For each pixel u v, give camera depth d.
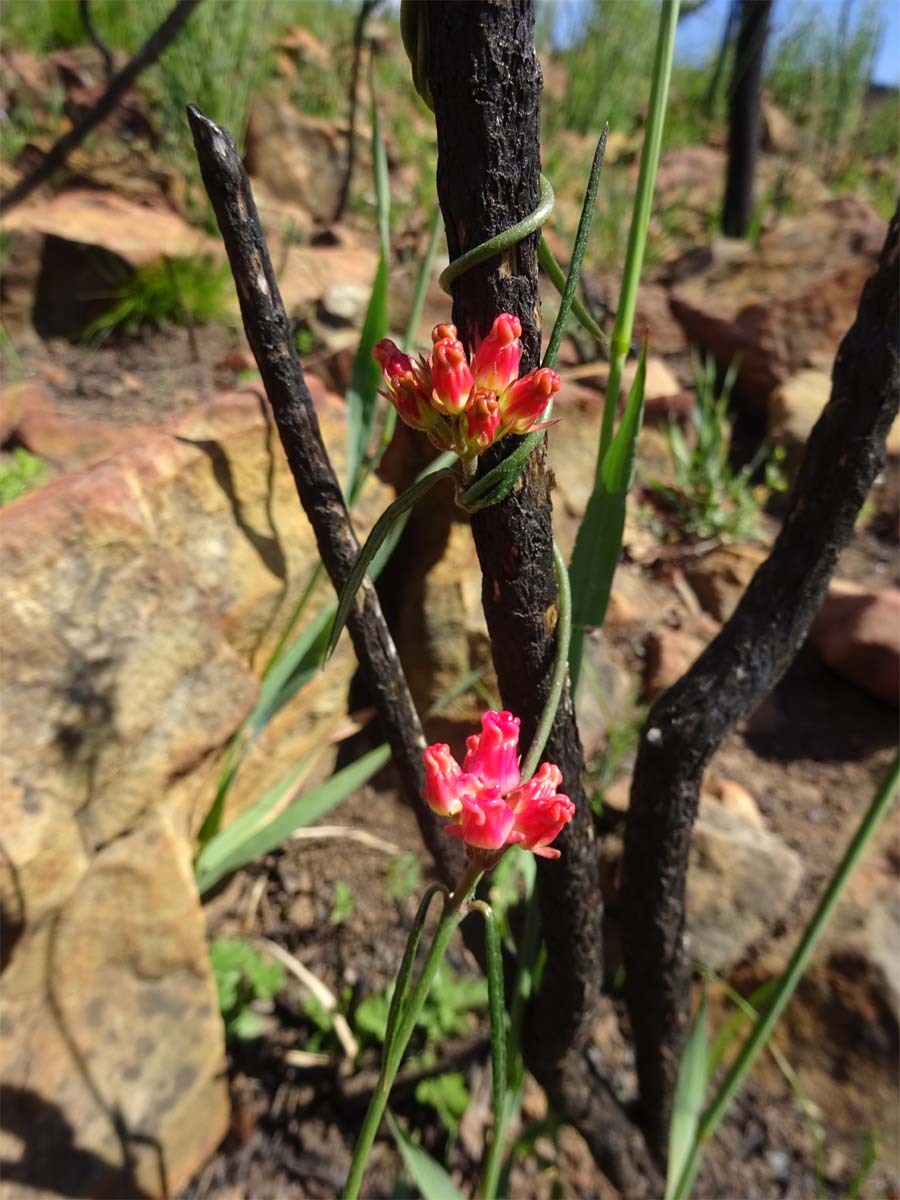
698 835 0.26
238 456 0.23
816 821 0.27
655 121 0.13
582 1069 0.18
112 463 0.21
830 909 0.15
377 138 0.16
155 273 0.45
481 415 0.08
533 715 0.12
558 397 0.32
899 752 0.14
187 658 0.21
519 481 0.10
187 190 0.54
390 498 0.27
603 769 0.28
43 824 0.18
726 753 0.30
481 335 0.10
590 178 0.09
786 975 0.15
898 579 0.35
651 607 0.34
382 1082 0.10
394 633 0.29
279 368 0.12
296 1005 0.24
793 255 0.48
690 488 0.38
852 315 0.44
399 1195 0.18
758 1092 0.23
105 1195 0.18
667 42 0.13
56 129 0.52
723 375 0.47
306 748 0.27
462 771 0.09
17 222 0.44
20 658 0.18
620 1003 0.25
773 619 0.14
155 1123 0.19
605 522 0.14
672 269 0.56
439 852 0.16
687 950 0.17
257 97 0.58
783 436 0.41
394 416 0.18
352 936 0.25
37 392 0.38
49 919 0.18
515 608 0.11
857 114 0.87
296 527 0.24
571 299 0.09
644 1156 0.20
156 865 0.20
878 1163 0.22
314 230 0.59
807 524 0.14
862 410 0.13
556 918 0.14
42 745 0.18
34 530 0.18
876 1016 0.23
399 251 0.52
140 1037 0.19
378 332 0.17
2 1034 0.18
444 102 0.09
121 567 0.20
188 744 0.21
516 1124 0.22
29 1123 0.18
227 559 0.23
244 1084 0.22
